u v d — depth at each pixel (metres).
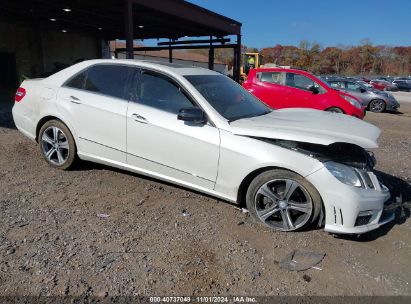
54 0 12.88
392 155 7.27
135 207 4.08
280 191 3.72
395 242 3.61
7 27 18.61
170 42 23.97
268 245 3.44
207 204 4.25
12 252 3.07
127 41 11.18
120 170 5.20
